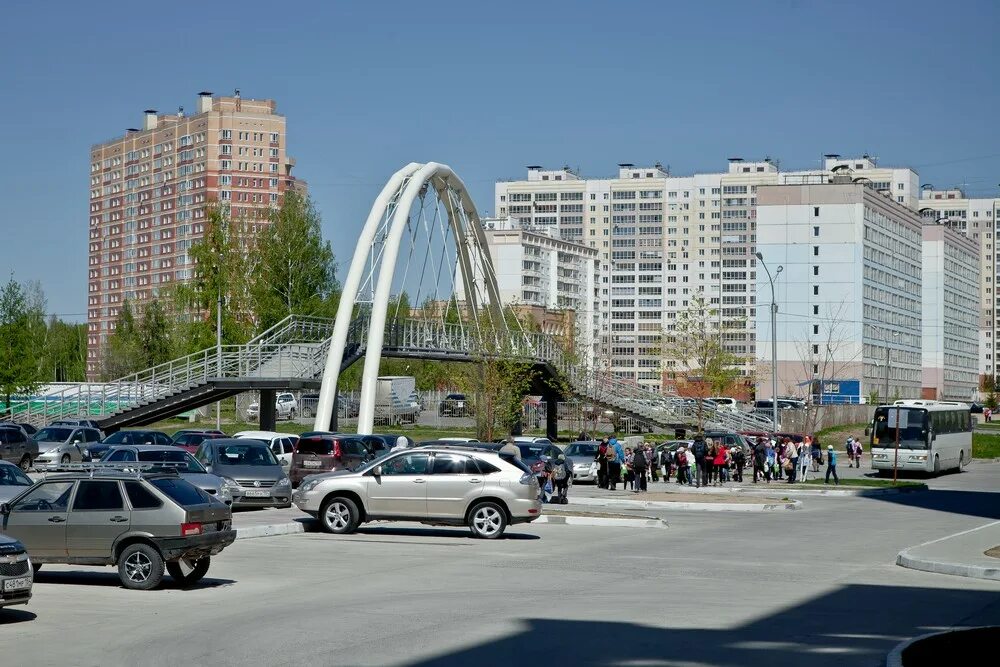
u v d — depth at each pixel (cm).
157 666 1136
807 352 12206
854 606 1617
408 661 1164
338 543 2447
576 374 7831
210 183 15912
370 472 2628
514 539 2602
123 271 17775
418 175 6581
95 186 18325
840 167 12900
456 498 2581
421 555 2245
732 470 5606
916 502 4172
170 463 3125
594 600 1633
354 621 1419
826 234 12188
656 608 1559
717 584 1848
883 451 5994
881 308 12925
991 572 1977
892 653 1175
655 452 5353
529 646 1255
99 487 1739
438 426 8938
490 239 17500
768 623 1446
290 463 4353
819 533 2856
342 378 9456
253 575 1912
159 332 10244
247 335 8600
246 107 16175
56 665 1139
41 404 7100
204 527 1745
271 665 1141
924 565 2094
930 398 15362
